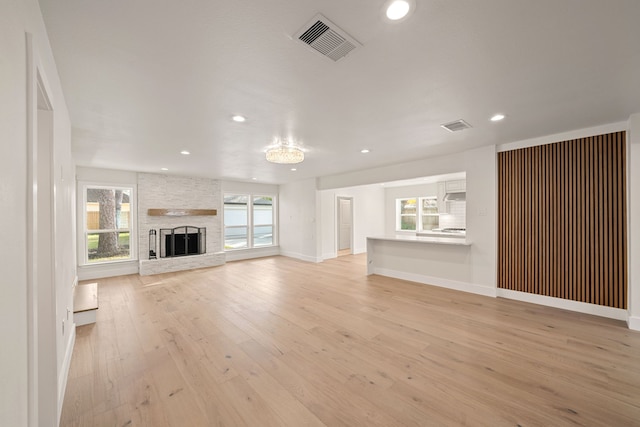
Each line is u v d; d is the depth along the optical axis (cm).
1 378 71
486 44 160
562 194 355
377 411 177
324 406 182
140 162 488
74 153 415
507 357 240
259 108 251
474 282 432
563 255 356
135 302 397
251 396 193
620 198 315
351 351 253
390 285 486
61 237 204
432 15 135
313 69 186
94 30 143
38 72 120
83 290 402
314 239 726
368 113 266
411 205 894
